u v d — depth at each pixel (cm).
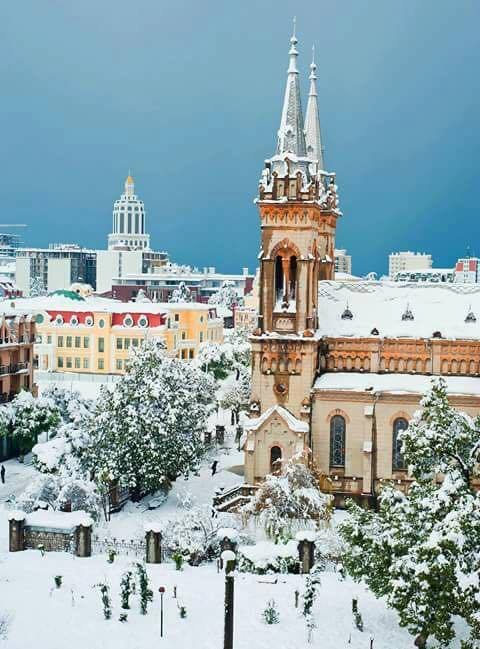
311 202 8162
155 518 7781
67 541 5944
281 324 8338
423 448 4706
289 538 6269
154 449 8038
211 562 5962
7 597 4791
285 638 4362
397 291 8725
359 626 4506
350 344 8438
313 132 9688
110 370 17350
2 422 10088
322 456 8225
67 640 4275
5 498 8588
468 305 8450
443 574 3878
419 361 8288
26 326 11469
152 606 4725
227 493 8031
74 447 8256
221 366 16600
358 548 4997
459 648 4309
